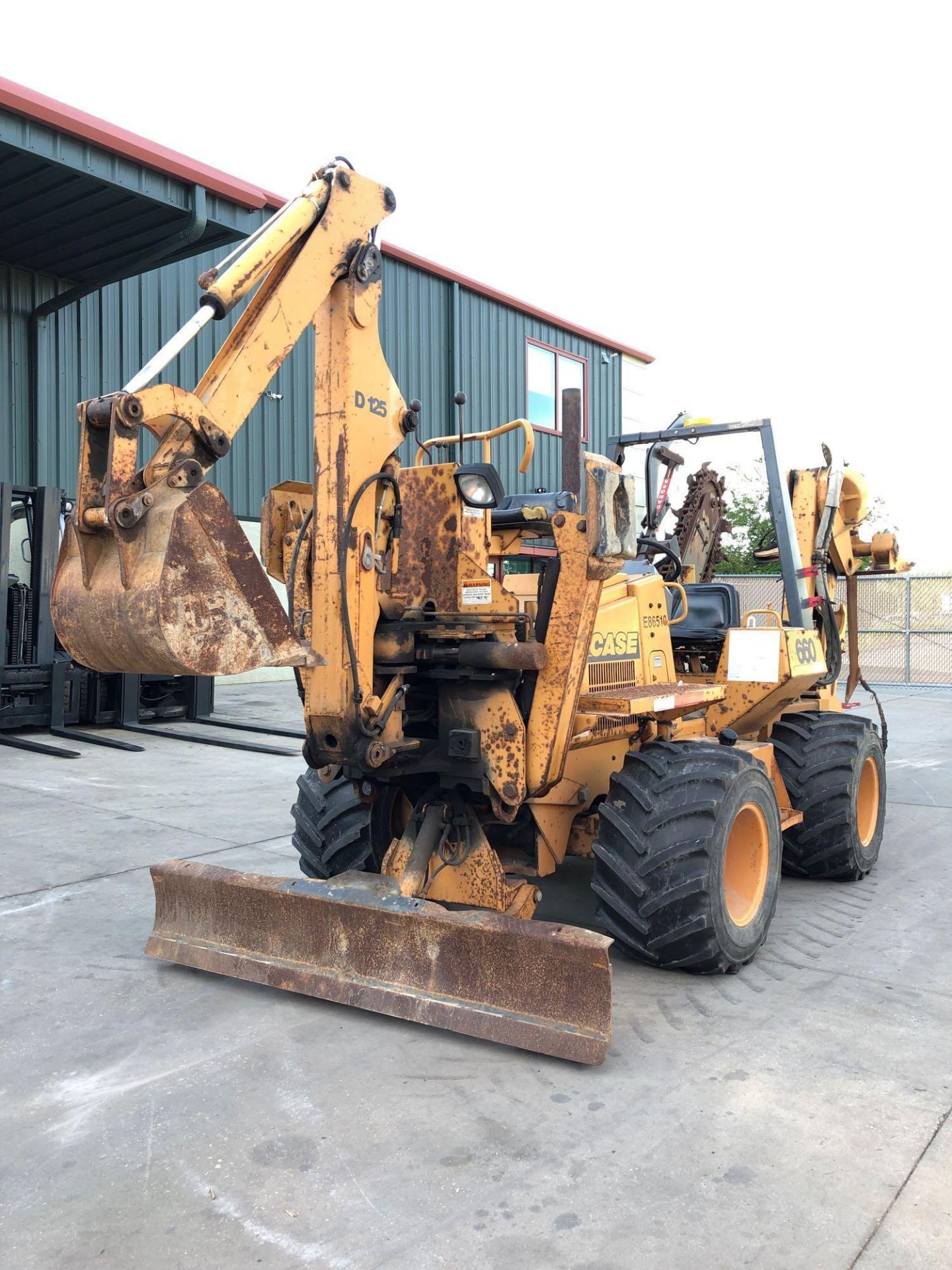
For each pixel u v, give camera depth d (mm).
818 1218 2258
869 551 6453
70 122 8992
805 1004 3506
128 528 2588
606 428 20781
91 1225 2248
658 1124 2670
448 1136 2613
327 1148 2555
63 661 10047
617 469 3486
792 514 5289
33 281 11961
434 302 16812
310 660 2895
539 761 3432
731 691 4801
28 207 10180
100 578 2703
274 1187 2389
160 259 11125
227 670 2676
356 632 3279
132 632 2594
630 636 4219
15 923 4344
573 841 4184
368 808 4129
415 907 3229
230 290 2873
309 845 4211
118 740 9914
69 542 2787
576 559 3406
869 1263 2105
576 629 3398
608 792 4258
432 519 3764
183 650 2578
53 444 12164
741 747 4531
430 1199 2334
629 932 3641
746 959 3770
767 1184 2391
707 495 5891
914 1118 2709
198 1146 2570
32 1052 3125
